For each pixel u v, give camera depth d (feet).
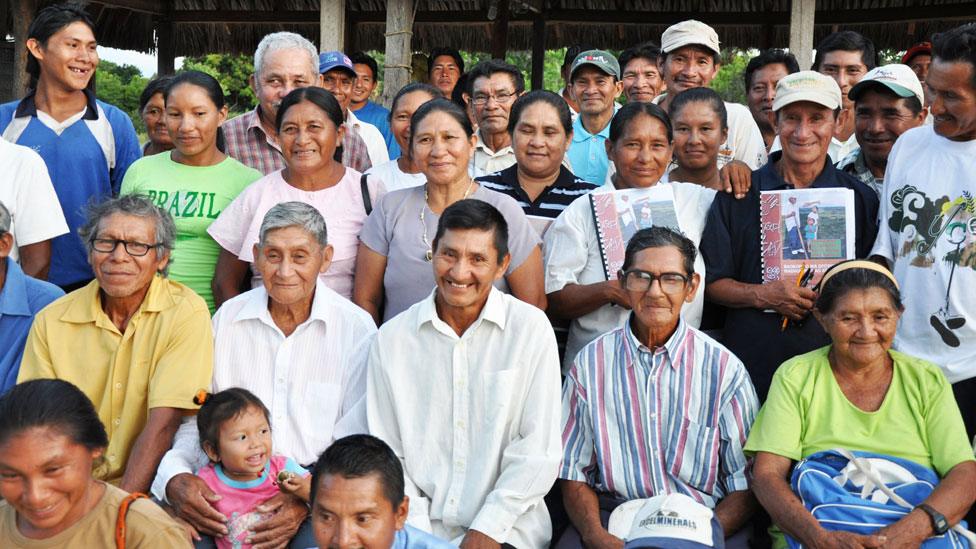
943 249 12.63
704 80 20.01
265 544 11.44
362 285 14.43
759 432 12.18
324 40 26.45
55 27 16.89
